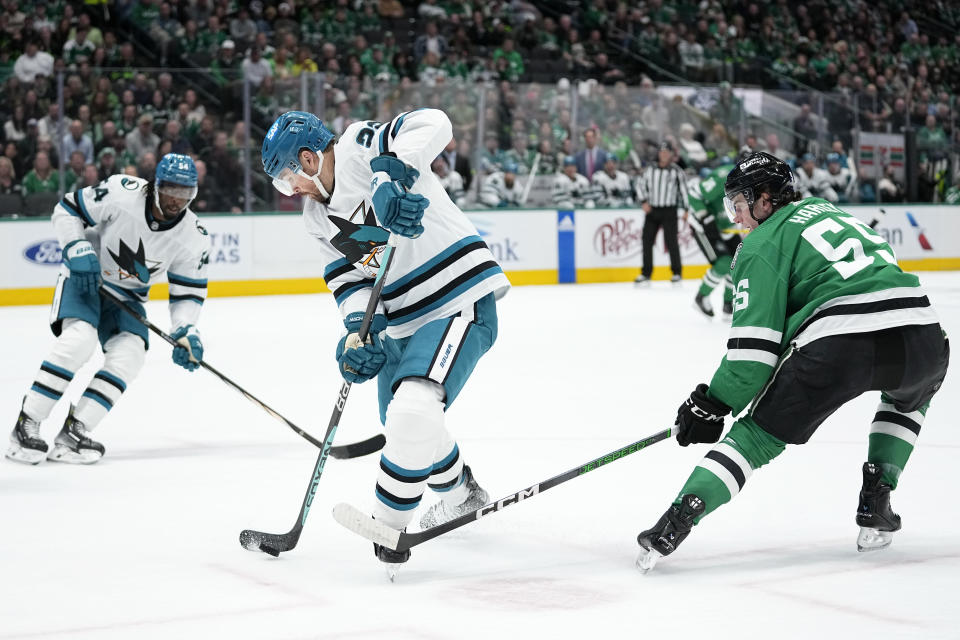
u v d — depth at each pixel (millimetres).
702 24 31984
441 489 5824
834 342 4965
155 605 4660
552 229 23922
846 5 34719
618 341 14820
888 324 4984
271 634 4270
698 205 16688
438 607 4609
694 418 5066
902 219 26641
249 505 6562
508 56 28812
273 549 5375
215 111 21312
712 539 5652
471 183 23328
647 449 8070
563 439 8547
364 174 5082
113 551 5559
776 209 5266
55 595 4809
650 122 24641
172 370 12430
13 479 7266
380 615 4508
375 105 22250
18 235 19656
